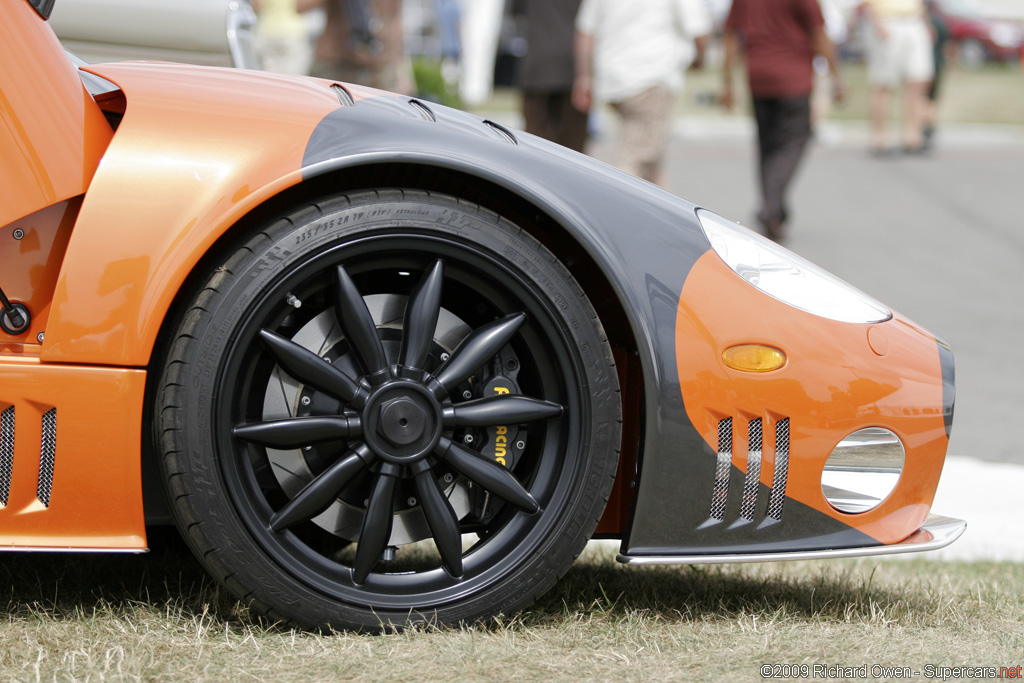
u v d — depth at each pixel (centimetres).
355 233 359
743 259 389
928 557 555
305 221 357
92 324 342
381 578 369
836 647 370
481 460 373
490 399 375
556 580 376
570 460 377
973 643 383
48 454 345
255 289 351
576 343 375
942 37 2695
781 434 379
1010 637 391
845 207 1912
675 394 373
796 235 1642
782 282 390
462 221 367
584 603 413
